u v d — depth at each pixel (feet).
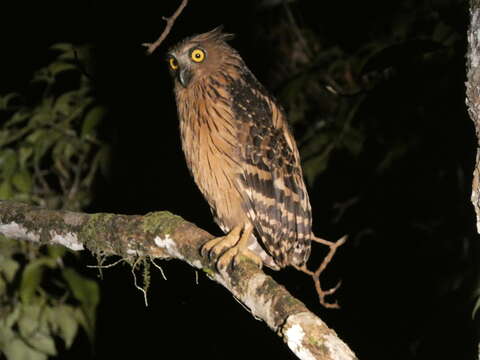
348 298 38.01
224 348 40.09
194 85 24.58
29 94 41.81
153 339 40.55
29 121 35.45
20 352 33.19
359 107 30.19
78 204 37.09
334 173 38.55
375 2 41.09
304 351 14.67
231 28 44.73
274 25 43.96
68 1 42.55
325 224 39.06
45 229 23.00
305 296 38.65
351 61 35.06
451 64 31.12
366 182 37.81
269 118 24.79
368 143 35.81
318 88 38.93
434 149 35.09
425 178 36.27
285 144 24.86
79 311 33.53
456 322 29.63
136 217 21.56
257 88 25.46
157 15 42.37
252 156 23.89
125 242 21.42
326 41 42.34
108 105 35.53
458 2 28.71
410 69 29.99
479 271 24.76
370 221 37.96
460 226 35.63
